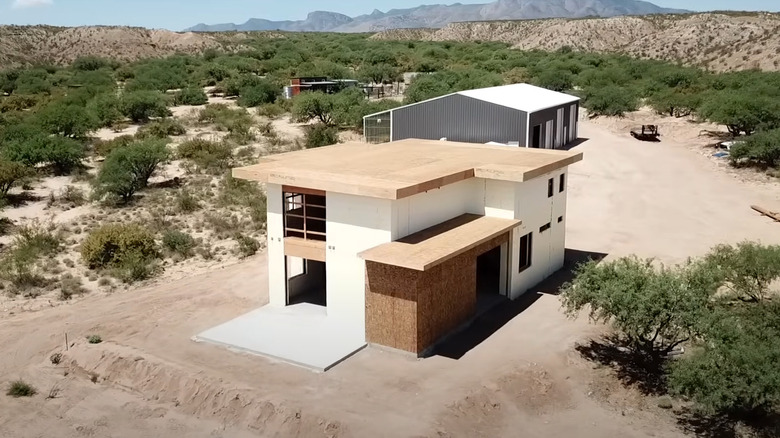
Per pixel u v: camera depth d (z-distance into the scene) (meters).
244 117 56.62
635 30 158.38
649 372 16.81
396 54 112.69
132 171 34.69
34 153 37.75
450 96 39.62
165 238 27.36
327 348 17.92
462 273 19.17
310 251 20.06
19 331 19.89
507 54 114.25
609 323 19.47
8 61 126.50
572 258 26.05
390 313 17.78
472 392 15.73
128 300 22.22
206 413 15.67
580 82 81.81
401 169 20.80
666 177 39.81
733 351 13.76
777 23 126.62
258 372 16.84
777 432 14.13
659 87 73.31
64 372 17.73
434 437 14.14
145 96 58.84
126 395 16.58
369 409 15.12
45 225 29.84
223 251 27.14
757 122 46.59
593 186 38.06
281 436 14.69
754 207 32.66
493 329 19.38
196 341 18.77
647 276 16.73
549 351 17.91
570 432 14.57
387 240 18.47
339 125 55.75
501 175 20.69
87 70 106.81
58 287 23.31
